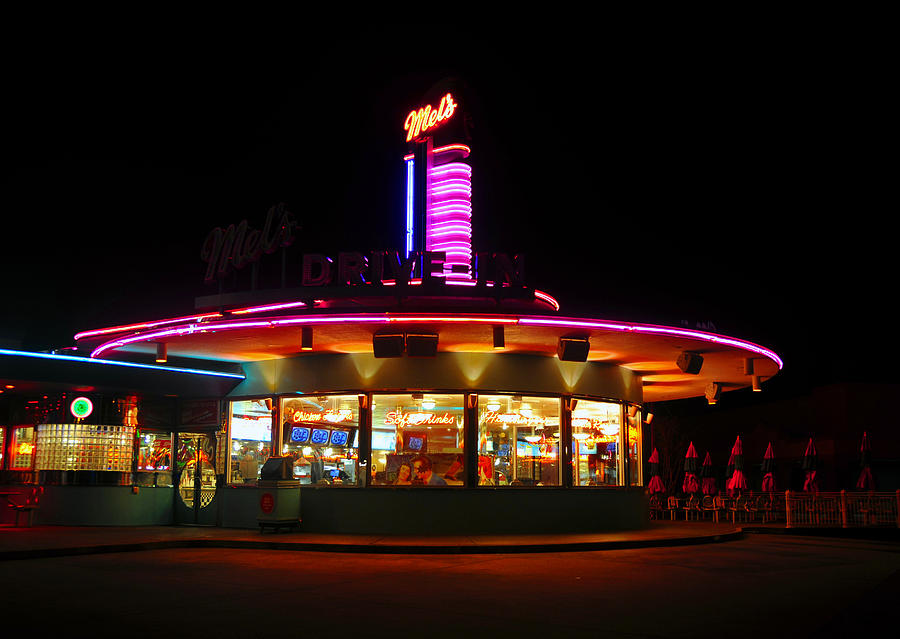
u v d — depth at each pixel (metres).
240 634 8.71
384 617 9.73
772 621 9.58
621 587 12.27
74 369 21.08
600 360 22.44
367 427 20.73
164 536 18.88
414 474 20.42
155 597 11.13
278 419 21.83
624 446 22.97
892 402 40.06
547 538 18.84
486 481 20.53
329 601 10.86
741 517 29.62
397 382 20.81
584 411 22.28
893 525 25.11
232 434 22.42
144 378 21.81
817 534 24.67
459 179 22.98
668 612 10.15
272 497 19.89
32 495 22.25
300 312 18.33
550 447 21.30
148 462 22.89
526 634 8.78
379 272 18.75
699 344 20.22
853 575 13.96
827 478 39.84
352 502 20.41
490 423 20.89
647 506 23.73
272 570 14.11
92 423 22.38
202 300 20.23
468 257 22.50
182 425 23.27
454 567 14.66
